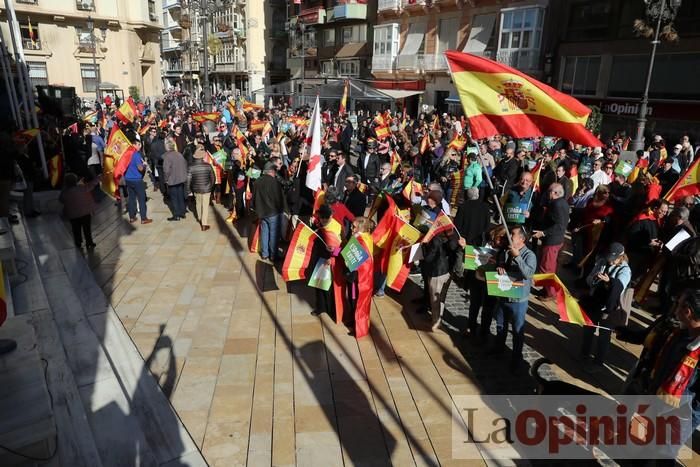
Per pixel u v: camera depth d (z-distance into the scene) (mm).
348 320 6848
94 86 46594
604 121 23859
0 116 19469
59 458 3852
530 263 5316
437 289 6406
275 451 4406
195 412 4891
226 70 57812
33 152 13172
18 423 3566
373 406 5051
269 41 53031
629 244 7465
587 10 24266
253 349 6062
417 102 34938
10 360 4254
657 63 21484
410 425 4789
